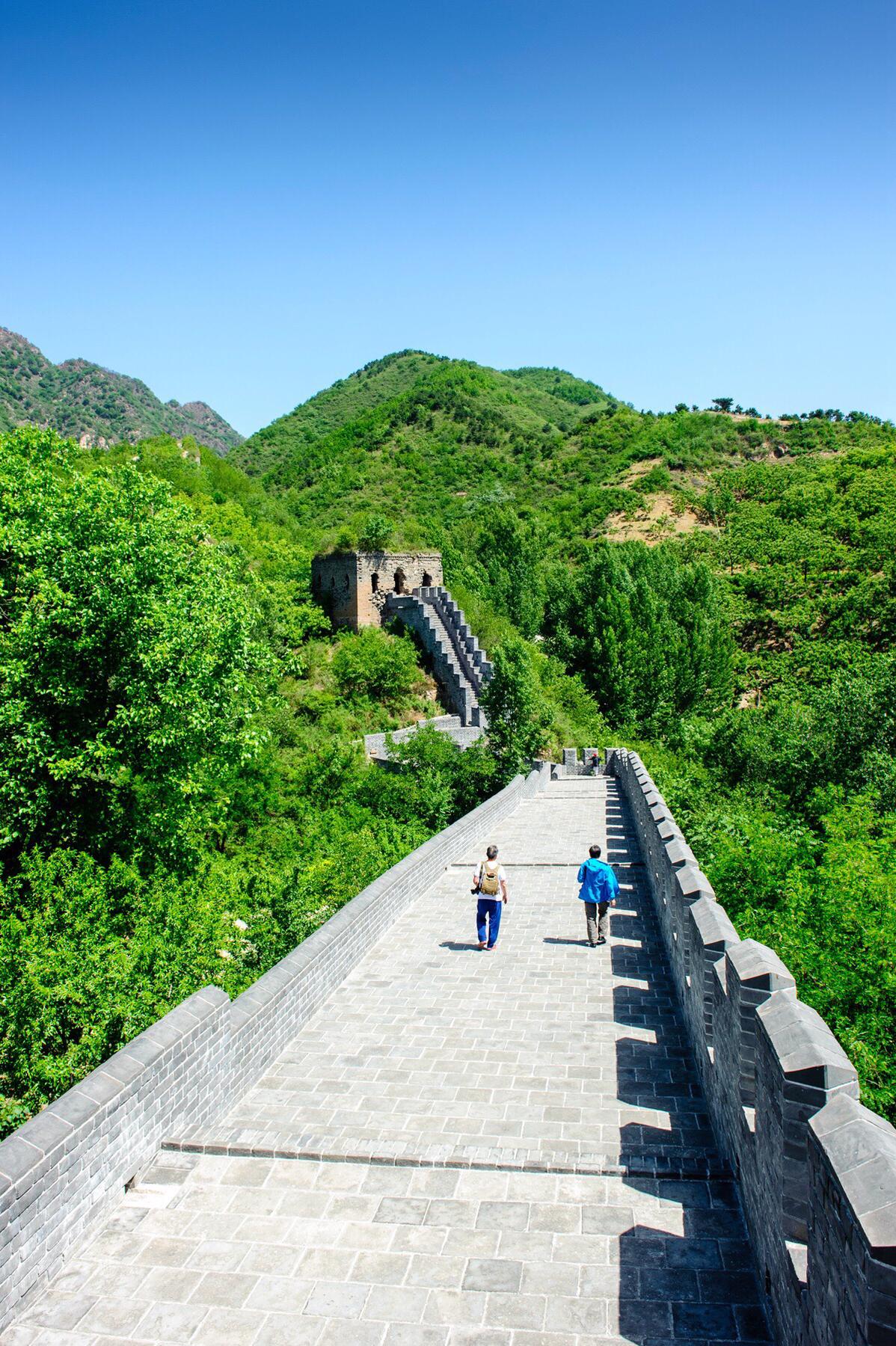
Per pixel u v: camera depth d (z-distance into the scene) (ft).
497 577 219.61
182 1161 22.49
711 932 25.99
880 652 190.19
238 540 175.73
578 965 38.11
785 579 231.30
